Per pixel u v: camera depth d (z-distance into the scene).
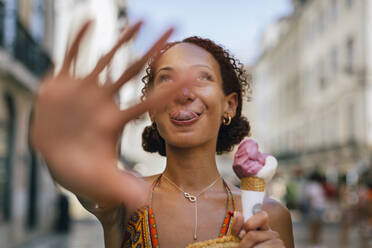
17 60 11.48
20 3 12.47
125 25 0.56
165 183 1.35
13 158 11.80
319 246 10.40
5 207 11.42
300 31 33.94
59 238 12.21
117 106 0.53
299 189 11.44
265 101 45.00
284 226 1.43
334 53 27.16
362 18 23.11
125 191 0.58
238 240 1.12
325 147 28.03
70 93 0.51
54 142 0.51
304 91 33.38
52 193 15.09
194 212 1.29
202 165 1.33
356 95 23.70
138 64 0.55
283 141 38.97
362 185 12.77
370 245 10.89
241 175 1.14
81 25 0.52
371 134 22.81
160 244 1.23
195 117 1.20
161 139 1.65
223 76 1.35
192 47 1.27
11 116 11.97
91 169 0.53
